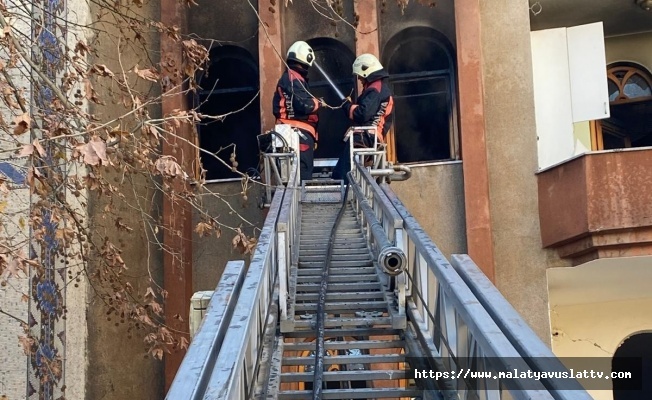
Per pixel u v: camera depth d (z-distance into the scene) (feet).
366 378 15.24
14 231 26.43
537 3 36.22
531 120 32.50
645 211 27.84
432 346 14.98
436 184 32.91
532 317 30.76
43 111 21.56
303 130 30.37
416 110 37.40
